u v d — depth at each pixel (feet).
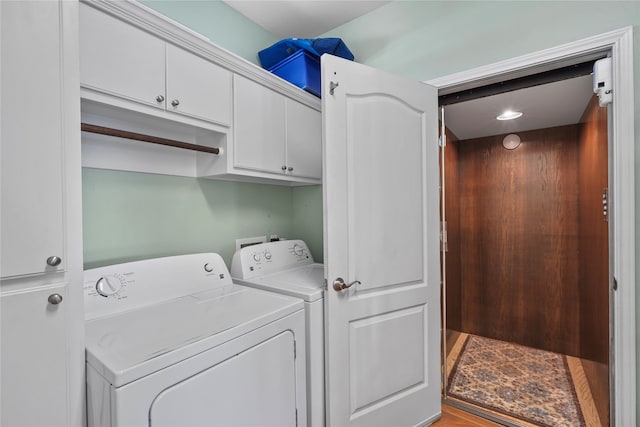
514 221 9.23
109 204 4.40
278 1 6.09
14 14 2.39
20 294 2.42
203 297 4.50
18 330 2.41
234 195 6.29
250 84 5.15
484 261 9.74
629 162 4.19
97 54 3.33
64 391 2.65
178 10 5.27
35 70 2.50
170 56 4.02
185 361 2.83
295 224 7.82
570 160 8.36
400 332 5.16
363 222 4.77
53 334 2.60
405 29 6.02
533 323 8.93
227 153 4.80
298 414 4.11
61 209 2.65
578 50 4.45
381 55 6.31
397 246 5.10
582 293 7.95
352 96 4.68
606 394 5.12
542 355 8.36
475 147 9.86
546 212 8.73
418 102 5.36
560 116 7.80
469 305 10.01
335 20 6.71
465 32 5.37
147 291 4.18
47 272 2.56
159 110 3.94
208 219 5.78
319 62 6.31
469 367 7.72
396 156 5.09
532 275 8.95
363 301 4.76
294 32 7.14
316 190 7.44
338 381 4.52
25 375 2.44
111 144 4.34
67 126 2.70
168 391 2.69
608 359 5.04
